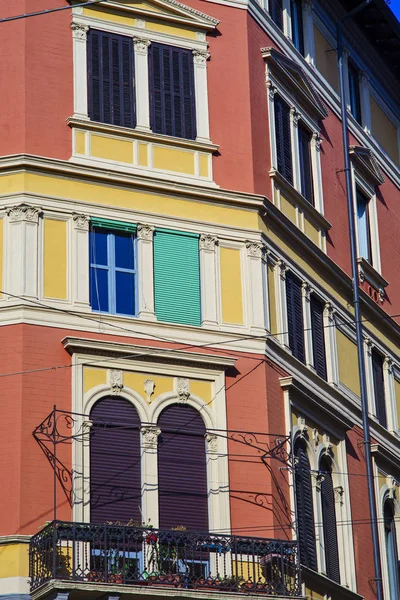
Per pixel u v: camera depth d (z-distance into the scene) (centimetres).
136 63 3459
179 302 3284
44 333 3109
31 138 3275
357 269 3872
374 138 4353
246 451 3200
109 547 2866
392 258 4316
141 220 3303
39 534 2869
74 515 2972
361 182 4162
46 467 2997
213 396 3209
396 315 4209
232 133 3503
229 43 3594
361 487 3694
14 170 3225
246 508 3145
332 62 4141
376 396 3997
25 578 2877
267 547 2997
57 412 3045
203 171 3434
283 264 3509
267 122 3612
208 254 3350
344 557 3472
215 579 2936
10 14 3391
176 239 3334
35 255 3170
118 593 2784
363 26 4244
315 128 3875
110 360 3128
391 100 4572
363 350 3950
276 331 3403
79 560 2853
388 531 3819
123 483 3053
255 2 3709
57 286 3167
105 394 3103
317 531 3353
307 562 3253
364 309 4003
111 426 3086
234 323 3312
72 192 3256
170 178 3375
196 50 3544
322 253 3700
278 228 3525
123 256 3278
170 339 3228
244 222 3409
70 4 3428
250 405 3244
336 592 3362
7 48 3356
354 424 3750
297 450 3353
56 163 3250
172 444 3131
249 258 3384
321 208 3812
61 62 3378
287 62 3725
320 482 3425
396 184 4497
